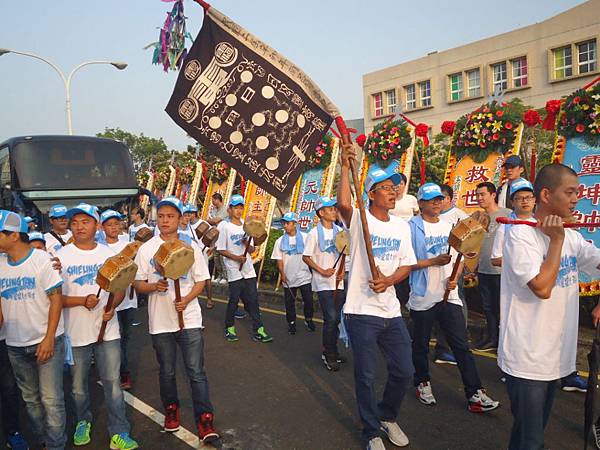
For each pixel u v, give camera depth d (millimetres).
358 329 3707
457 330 4398
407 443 3854
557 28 25094
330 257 5934
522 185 4270
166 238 4254
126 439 4035
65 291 3947
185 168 18203
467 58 28625
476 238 4012
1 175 10070
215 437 4078
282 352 6535
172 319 4133
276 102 3982
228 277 7148
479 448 3793
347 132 3779
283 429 4297
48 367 3631
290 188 3980
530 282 2535
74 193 9289
